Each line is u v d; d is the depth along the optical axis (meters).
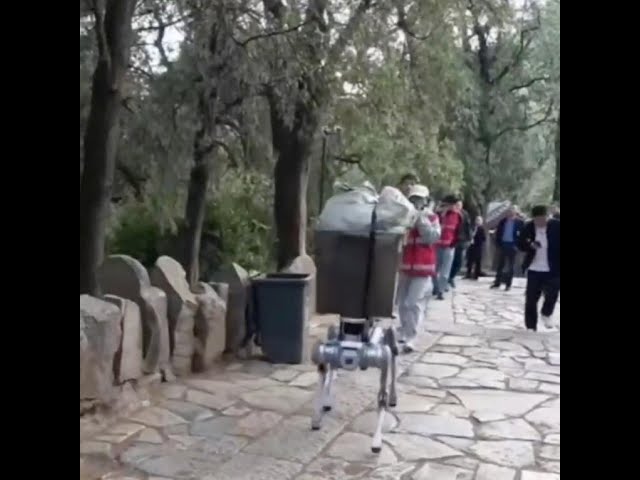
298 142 12.00
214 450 5.48
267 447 5.58
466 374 8.18
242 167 13.45
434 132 15.97
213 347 7.85
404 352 9.23
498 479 5.07
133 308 6.50
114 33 8.01
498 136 26.55
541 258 11.05
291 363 8.26
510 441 5.87
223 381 7.39
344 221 5.81
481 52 26.22
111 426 5.88
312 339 9.54
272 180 14.52
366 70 11.76
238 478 4.97
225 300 8.15
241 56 9.72
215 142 11.77
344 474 5.10
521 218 18.27
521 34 25.98
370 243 5.76
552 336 10.66
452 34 13.98
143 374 6.86
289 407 6.63
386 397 5.94
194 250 12.36
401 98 13.42
